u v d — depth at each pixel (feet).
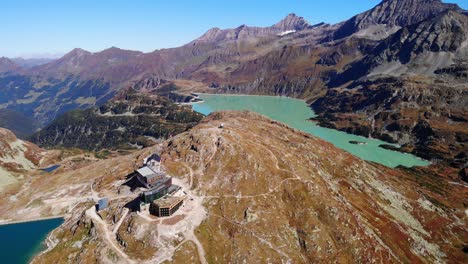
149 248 444.96
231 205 526.16
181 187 549.54
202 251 451.12
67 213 602.44
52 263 460.96
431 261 558.97
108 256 440.45
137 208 501.97
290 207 549.54
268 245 476.54
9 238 544.62
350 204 615.98
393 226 606.55
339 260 485.97
